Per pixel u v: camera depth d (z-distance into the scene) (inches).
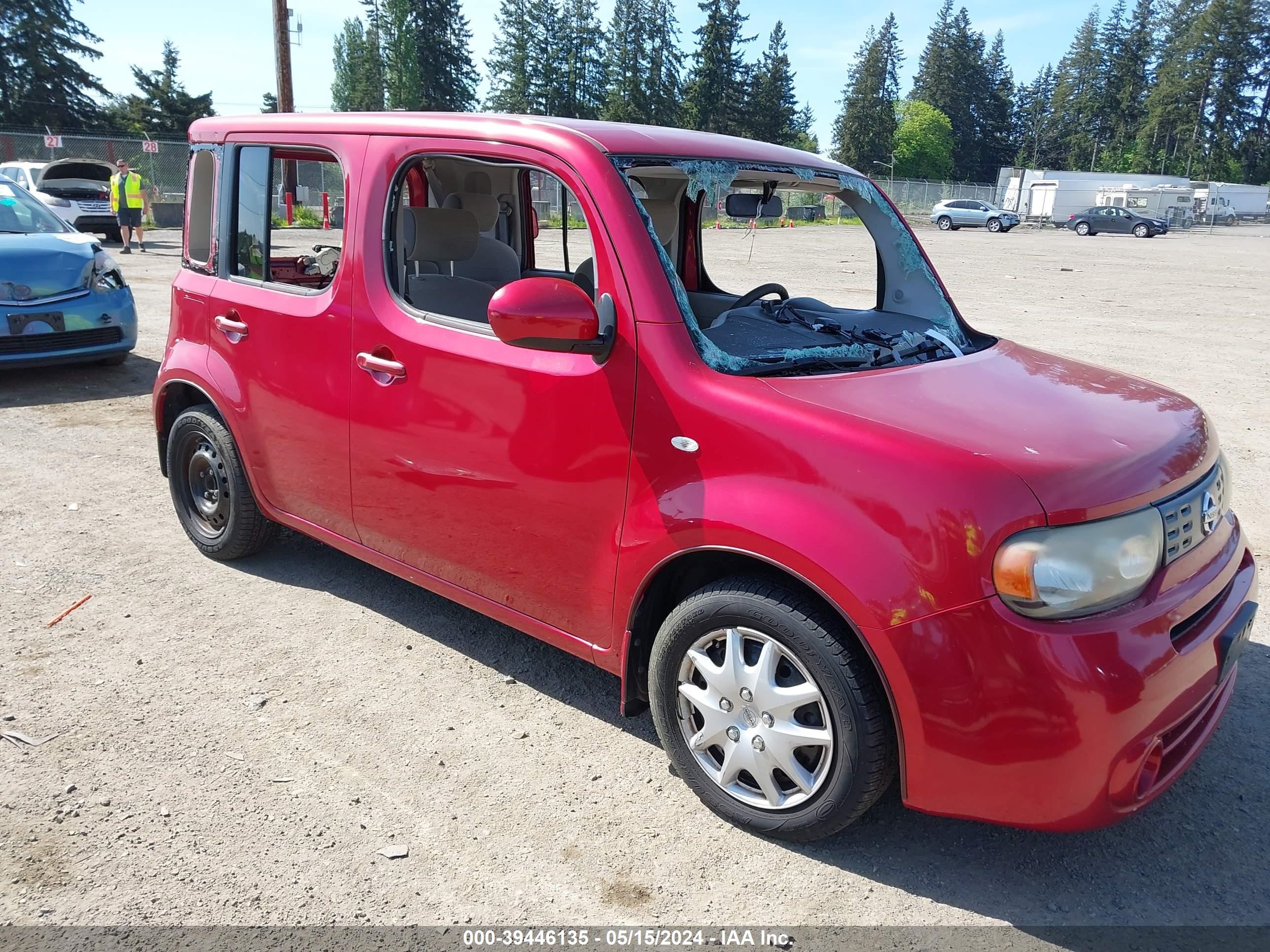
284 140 150.9
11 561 177.8
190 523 183.9
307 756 122.2
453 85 3597.4
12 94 2539.4
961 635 89.0
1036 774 89.0
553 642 125.2
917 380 113.0
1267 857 107.8
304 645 150.9
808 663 98.3
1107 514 91.5
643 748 126.9
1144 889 102.4
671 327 107.3
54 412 282.8
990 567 88.7
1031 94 4862.2
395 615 162.2
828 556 93.4
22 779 115.3
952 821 113.4
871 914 98.2
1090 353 416.2
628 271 109.3
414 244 148.9
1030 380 120.3
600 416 111.3
